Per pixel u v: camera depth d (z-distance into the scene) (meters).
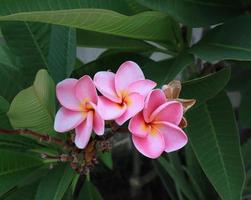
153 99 0.86
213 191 1.31
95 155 0.98
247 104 1.39
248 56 0.99
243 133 1.70
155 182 1.69
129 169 1.76
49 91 0.92
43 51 1.08
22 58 1.08
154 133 0.87
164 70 1.07
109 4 1.04
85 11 0.91
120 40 1.18
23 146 1.04
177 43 1.14
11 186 1.02
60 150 1.03
